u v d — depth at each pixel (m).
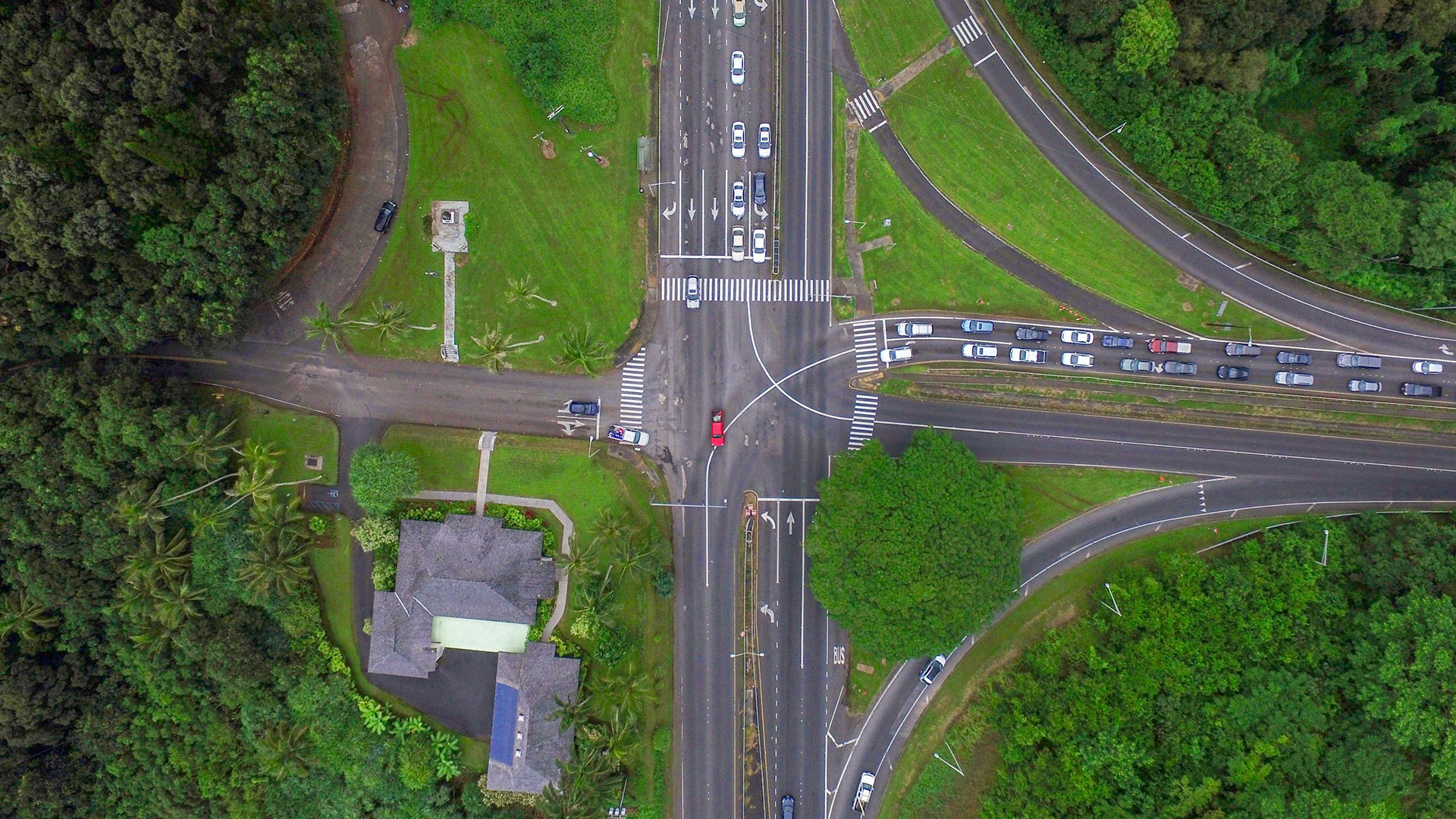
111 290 58.50
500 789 65.94
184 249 58.28
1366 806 57.78
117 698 64.44
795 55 67.25
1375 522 64.44
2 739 60.66
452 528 66.00
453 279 67.69
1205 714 62.00
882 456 63.50
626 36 67.19
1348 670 61.72
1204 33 61.22
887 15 67.38
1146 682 62.34
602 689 66.44
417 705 67.75
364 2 66.81
